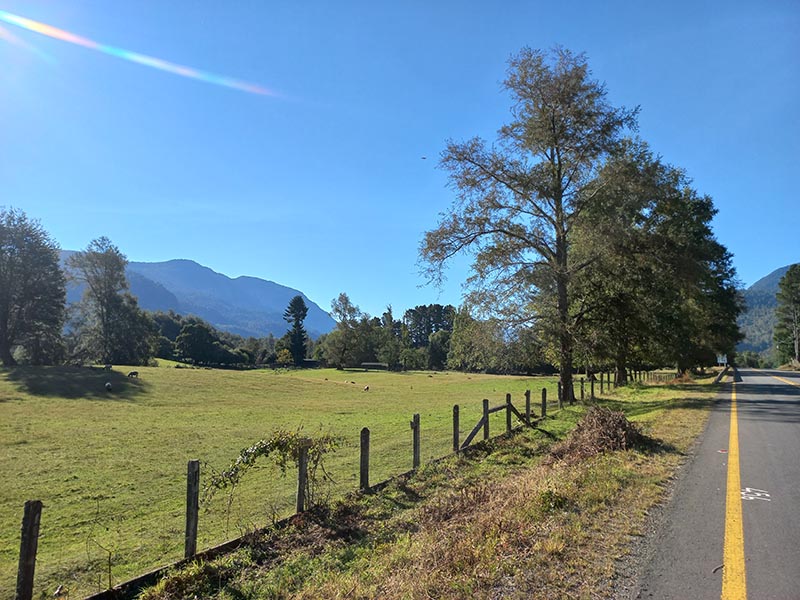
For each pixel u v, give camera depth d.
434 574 4.66
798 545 5.39
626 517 6.24
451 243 24.44
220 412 29.97
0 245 56.28
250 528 7.54
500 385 60.91
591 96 23.34
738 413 16.89
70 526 9.42
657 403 21.98
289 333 148.88
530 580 4.53
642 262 23.78
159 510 10.39
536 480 8.38
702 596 4.24
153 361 83.19
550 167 24.48
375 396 44.28
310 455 8.70
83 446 17.95
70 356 72.31
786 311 103.31
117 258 76.12
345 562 6.04
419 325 180.25
